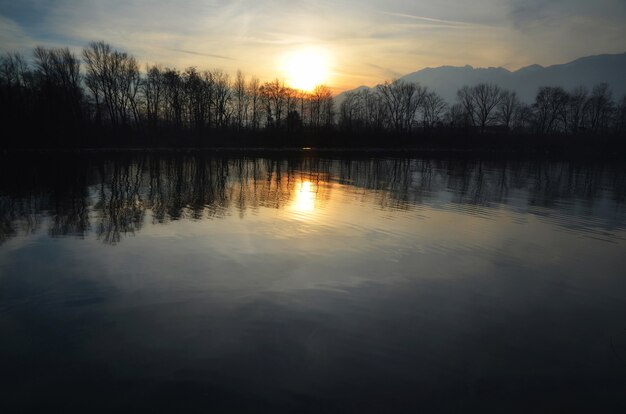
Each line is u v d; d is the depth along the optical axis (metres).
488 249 16.55
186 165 50.72
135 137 84.75
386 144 109.19
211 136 95.38
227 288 11.68
